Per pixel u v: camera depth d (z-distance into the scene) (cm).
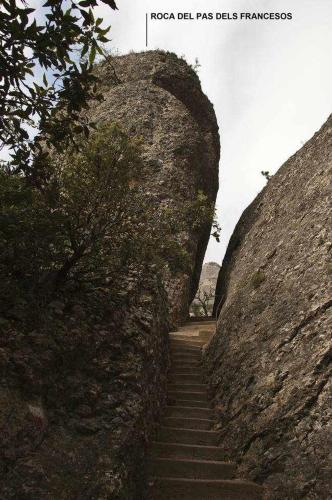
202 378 847
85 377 513
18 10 345
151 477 554
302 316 635
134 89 1859
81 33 364
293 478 507
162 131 1702
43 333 489
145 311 693
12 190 503
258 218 1237
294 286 701
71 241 557
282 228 915
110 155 585
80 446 439
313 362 565
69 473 405
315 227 751
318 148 990
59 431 440
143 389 576
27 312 493
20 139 442
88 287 607
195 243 1445
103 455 445
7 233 481
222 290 1385
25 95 408
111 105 1791
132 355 589
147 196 1430
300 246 761
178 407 733
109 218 575
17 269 507
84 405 486
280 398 582
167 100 1841
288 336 635
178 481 545
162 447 620
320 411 523
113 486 421
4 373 425
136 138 618
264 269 841
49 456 405
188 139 1720
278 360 628
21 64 384
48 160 529
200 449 626
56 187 542
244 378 687
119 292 666
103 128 607
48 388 459
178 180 1556
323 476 478
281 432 552
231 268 1321
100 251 591
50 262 526
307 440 517
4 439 380
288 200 1009
